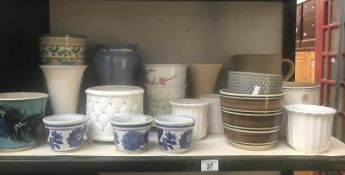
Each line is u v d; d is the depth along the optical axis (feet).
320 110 1.87
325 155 1.84
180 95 2.33
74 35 2.19
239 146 1.94
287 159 1.81
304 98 2.10
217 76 2.55
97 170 1.80
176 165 1.81
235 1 2.77
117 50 2.32
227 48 2.80
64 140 1.83
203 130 2.15
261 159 1.81
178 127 1.82
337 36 4.40
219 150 1.93
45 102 2.01
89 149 1.93
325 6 4.27
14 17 2.23
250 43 2.81
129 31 2.76
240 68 2.43
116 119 1.89
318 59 4.25
